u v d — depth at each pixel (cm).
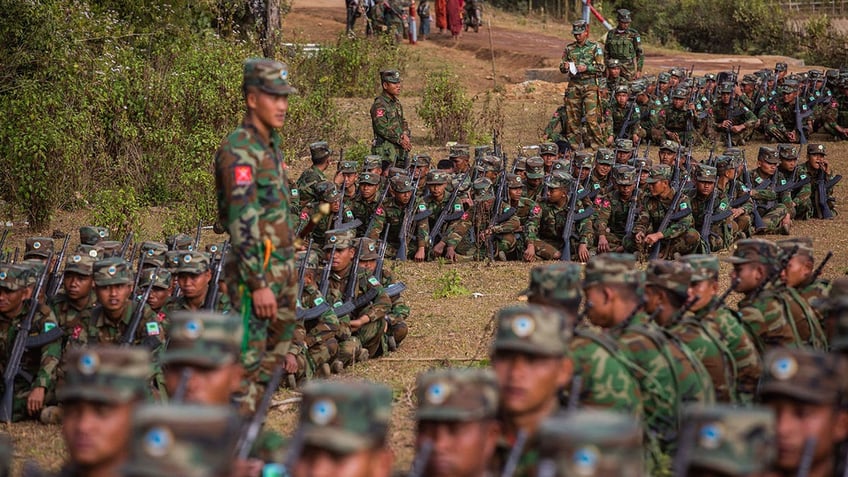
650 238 2145
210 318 793
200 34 3531
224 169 1023
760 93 3519
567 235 2195
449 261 2180
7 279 1246
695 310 1093
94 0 3359
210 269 1409
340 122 3381
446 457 671
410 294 1914
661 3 6762
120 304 1235
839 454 759
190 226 2352
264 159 1036
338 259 1502
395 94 2662
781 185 2466
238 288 1033
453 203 2211
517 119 3797
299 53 4072
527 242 2200
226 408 595
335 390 635
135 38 3262
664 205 2194
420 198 2194
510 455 695
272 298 1016
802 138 3447
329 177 2845
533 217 2211
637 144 3344
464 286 1975
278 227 1036
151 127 2694
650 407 938
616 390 892
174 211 2522
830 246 2253
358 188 2184
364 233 2184
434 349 1562
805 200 2488
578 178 2275
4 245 2175
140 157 2636
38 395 1250
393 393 1306
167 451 559
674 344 977
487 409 679
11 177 2328
